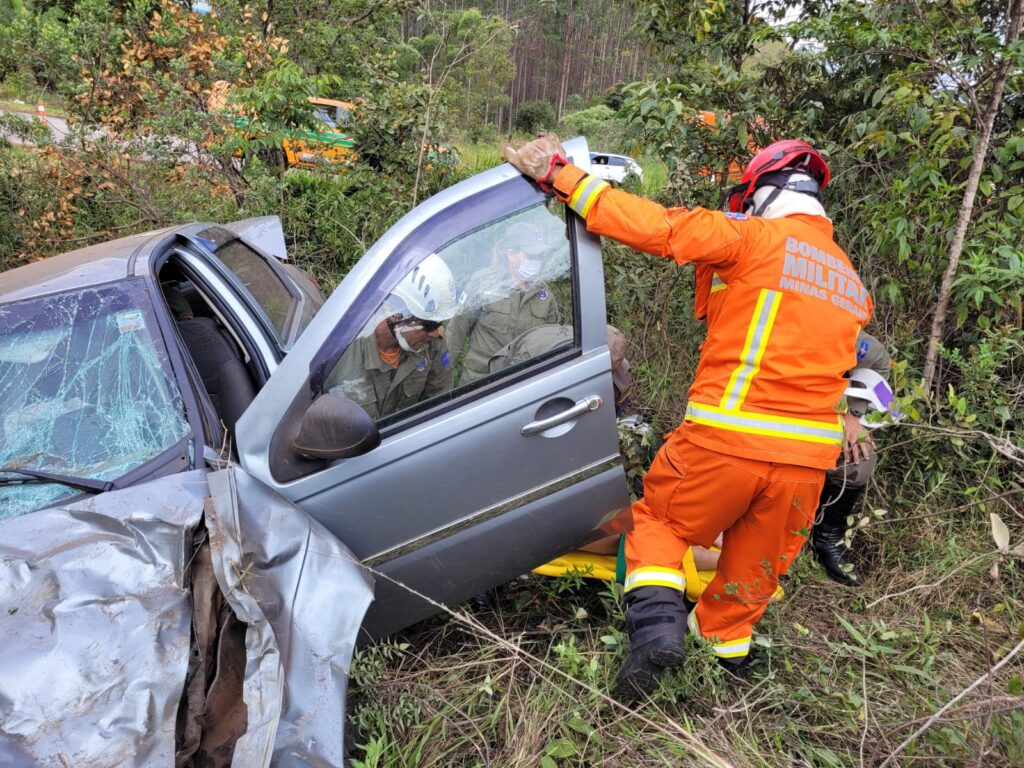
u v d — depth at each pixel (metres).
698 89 3.87
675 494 2.20
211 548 1.75
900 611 2.60
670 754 2.00
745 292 2.09
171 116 4.99
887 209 3.21
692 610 2.55
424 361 2.11
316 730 1.59
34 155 5.18
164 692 1.51
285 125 5.31
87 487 1.95
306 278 3.97
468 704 2.17
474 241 2.12
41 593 1.65
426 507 2.12
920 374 3.29
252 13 5.79
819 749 2.04
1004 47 2.82
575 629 2.48
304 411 2.07
